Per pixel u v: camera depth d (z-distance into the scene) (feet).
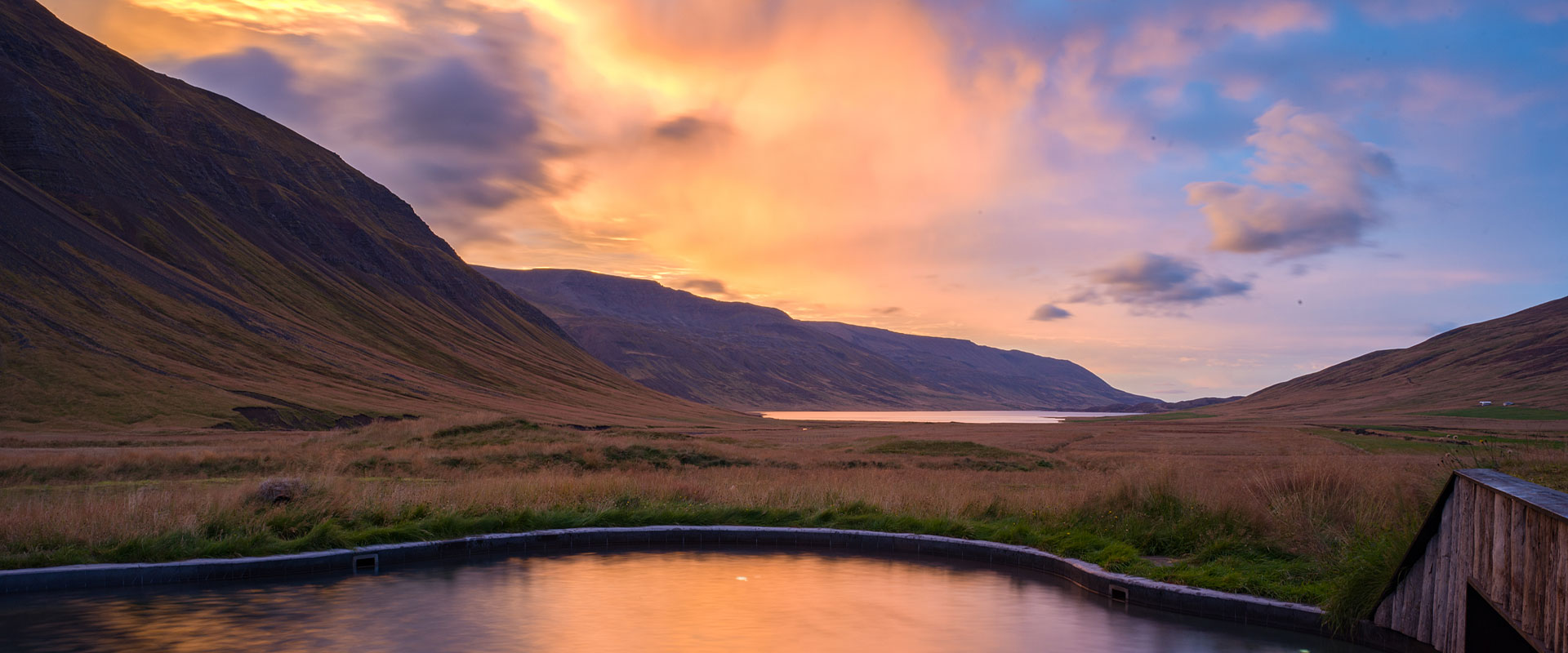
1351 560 37.11
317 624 34.81
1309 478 50.72
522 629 34.47
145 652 30.40
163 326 353.31
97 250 380.58
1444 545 29.14
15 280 318.86
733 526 58.49
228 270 470.39
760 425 503.20
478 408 393.29
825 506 63.67
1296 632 35.17
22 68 508.94
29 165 437.99
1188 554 46.24
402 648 31.40
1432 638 29.73
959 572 47.83
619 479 73.92
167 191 508.94
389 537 50.03
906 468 143.02
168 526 46.26
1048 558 47.88
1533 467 47.01
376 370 425.28
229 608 37.45
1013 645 33.06
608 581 44.47
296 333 428.97
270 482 55.77
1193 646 32.99
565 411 457.68
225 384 306.76
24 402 243.60
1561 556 19.17
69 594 39.32
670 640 33.24
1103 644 33.35
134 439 192.13
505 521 55.36
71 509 48.32
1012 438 302.66
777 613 37.99
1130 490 54.70
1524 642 26.55
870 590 42.96
